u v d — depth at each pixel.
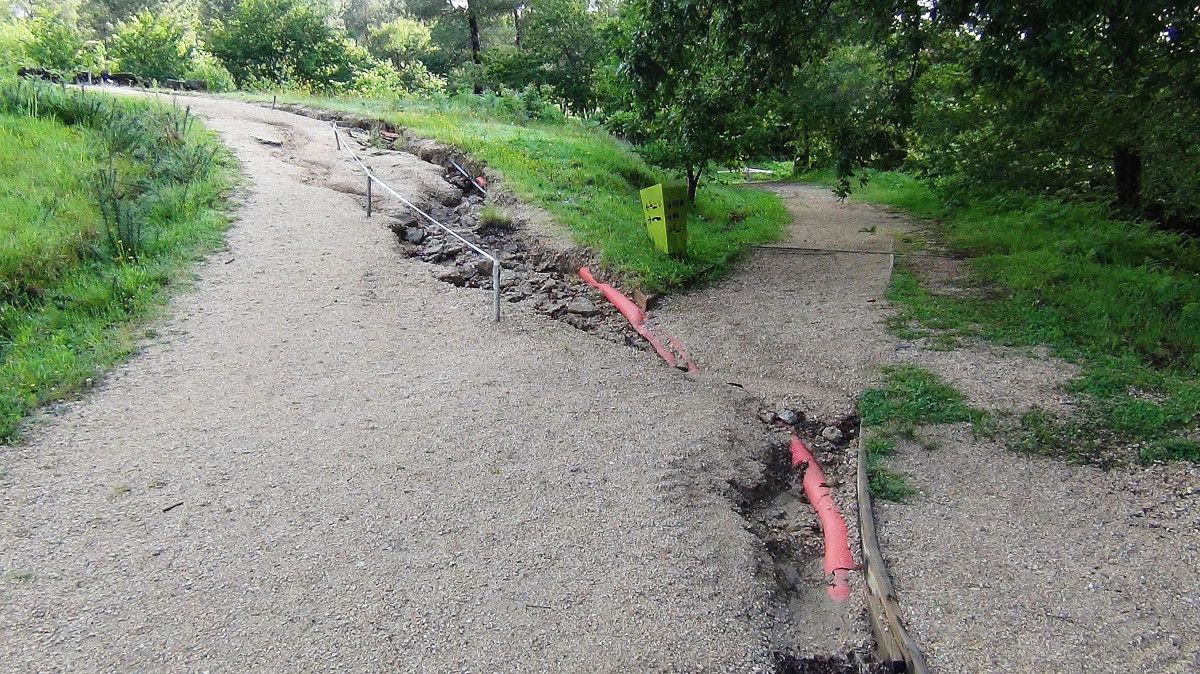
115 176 7.73
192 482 4.04
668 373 5.90
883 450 4.78
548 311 7.03
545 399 5.21
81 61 18.66
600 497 4.11
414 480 4.15
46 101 9.75
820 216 14.63
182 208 7.82
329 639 3.03
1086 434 4.90
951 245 10.88
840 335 6.72
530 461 4.42
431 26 42.44
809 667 3.18
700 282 8.20
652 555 3.64
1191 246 9.38
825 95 11.52
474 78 28.02
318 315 6.25
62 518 3.71
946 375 5.81
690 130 9.54
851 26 9.52
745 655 3.07
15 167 7.64
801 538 4.17
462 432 4.69
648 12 8.38
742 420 5.20
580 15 25.88
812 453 4.98
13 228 6.41
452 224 9.20
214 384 5.09
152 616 3.12
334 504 3.91
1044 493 4.33
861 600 3.62
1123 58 7.09
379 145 12.02
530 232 8.80
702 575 3.52
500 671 2.91
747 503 4.40
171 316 5.97
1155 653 3.14
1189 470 4.48
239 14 26.98
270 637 3.03
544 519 3.88
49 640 2.99
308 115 14.23
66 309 5.77
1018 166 11.77
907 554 3.84
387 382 5.29
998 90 9.41
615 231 8.91
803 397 5.63
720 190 15.91
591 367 5.83
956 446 4.83
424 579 3.40
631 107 12.60
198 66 21.44
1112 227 9.95
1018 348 6.30
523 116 16.88
